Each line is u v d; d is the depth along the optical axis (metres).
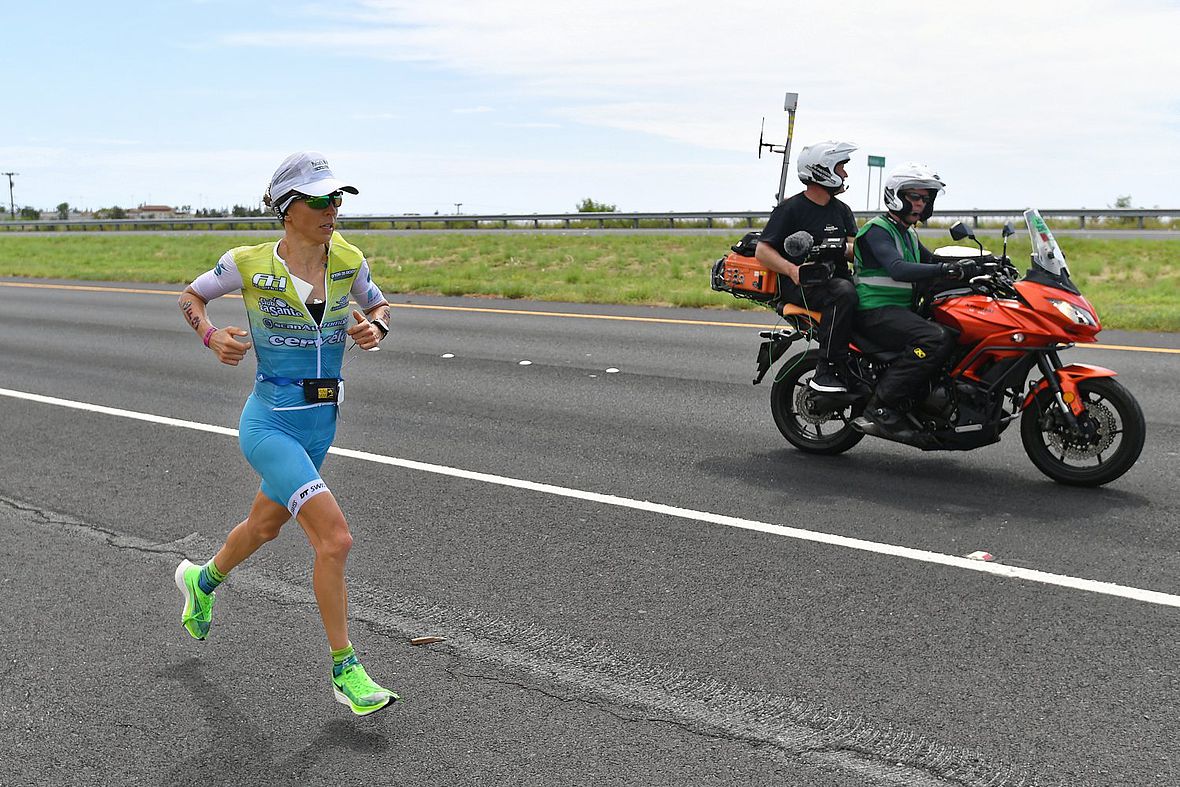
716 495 6.87
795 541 5.98
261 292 4.17
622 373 11.16
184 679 4.52
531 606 5.19
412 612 5.15
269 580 5.60
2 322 16.98
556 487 7.12
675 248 31.94
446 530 6.31
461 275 25.28
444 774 3.75
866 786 3.63
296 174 4.06
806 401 7.71
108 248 40.22
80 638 4.94
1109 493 6.71
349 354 12.84
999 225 39.22
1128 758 3.76
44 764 3.89
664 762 3.79
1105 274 23.69
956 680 4.34
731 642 4.73
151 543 6.22
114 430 9.05
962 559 5.64
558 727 4.05
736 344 12.93
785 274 7.31
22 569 5.84
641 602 5.20
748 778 3.68
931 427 7.08
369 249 34.16
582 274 24.48
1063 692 4.23
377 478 7.43
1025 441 7.00
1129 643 4.64
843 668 4.46
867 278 7.20
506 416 9.29
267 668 4.60
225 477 7.57
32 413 9.80
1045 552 5.72
